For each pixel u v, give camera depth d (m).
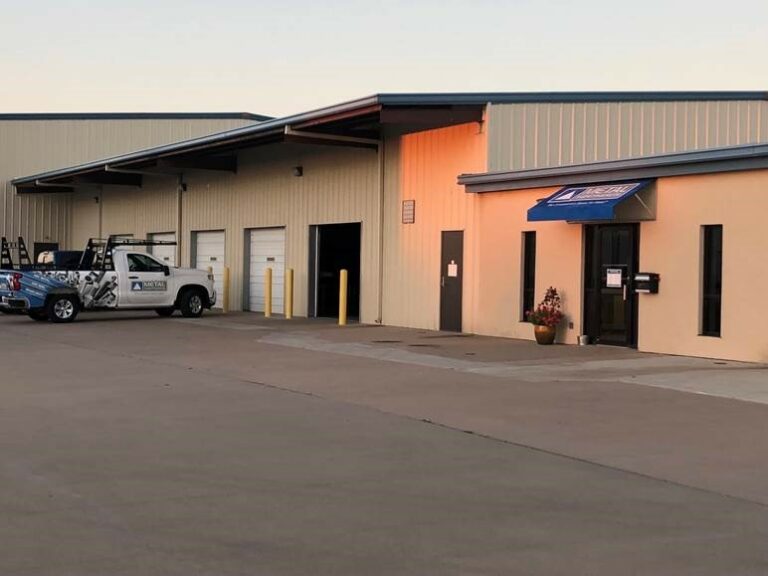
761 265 14.93
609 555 5.85
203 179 32.12
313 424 10.14
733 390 12.20
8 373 14.27
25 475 7.83
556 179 18.41
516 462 8.41
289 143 26.30
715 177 15.59
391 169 23.52
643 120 20.97
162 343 19.00
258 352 17.27
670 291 16.34
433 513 6.78
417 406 11.23
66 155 40.44
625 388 12.47
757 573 5.54
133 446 9.00
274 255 28.86
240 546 5.99
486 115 20.25
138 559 5.73
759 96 21.75
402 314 23.14
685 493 7.37
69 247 41.44
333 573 5.50
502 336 19.92
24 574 5.45
